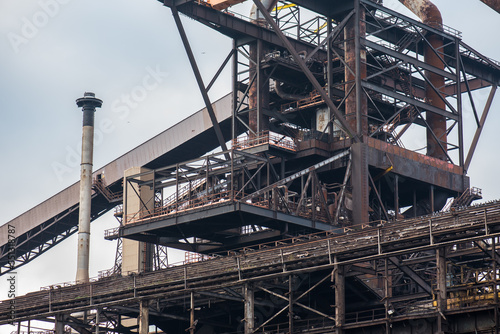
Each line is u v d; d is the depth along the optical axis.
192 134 118.69
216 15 100.94
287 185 101.44
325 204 96.25
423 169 103.75
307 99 105.12
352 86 101.12
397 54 104.25
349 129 99.06
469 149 112.31
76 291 95.06
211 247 102.12
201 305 91.56
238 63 106.12
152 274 89.44
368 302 85.69
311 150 99.75
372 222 94.25
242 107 113.62
